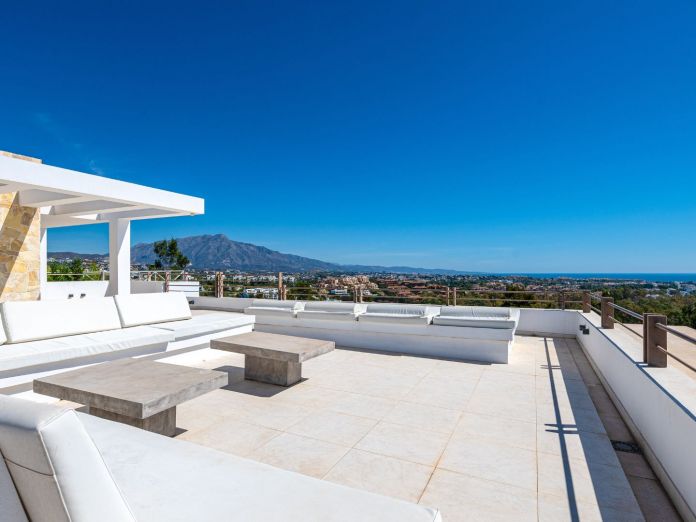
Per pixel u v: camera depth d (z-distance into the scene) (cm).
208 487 141
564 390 430
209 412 361
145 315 568
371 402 391
